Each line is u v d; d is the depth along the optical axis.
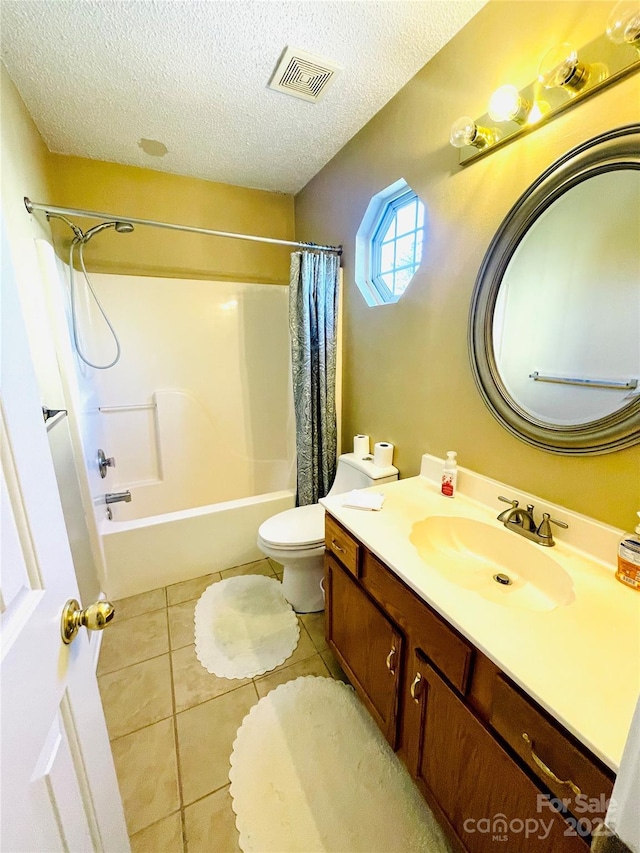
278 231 2.67
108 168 2.17
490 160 1.17
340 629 1.37
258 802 1.09
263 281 2.70
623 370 0.88
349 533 1.22
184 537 2.04
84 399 1.95
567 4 0.93
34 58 1.34
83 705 0.65
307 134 1.86
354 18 1.19
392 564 0.99
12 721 0.44
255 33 1.25
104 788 0.70
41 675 0.51
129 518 2.46
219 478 2.71
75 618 0.62
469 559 1.18
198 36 1.26
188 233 2.42
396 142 1.58
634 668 0.67
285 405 2.80
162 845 1.00
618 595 0.85
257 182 2.43
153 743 1.25
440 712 0.89
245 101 1.60
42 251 1.54
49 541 0.58
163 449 2.52
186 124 1.78
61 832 0.53
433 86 1.37
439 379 1.48
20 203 1.43
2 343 0.50
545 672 0.66
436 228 1.41
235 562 2.21
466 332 1.33
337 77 1.46
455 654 0.81
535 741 0.64
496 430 1.25
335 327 2.12
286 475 2.70
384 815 1.06
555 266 1.01
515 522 1.13
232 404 2.68
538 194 1.02
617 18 0.76
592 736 0.55
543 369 1.06
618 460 0.92
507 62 1.10
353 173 1.91
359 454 1.94
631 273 0.85
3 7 1.13
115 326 2.31
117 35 1.25
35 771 0.48
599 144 0.87
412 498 1.38
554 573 0.97
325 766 1.18
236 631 1.73
